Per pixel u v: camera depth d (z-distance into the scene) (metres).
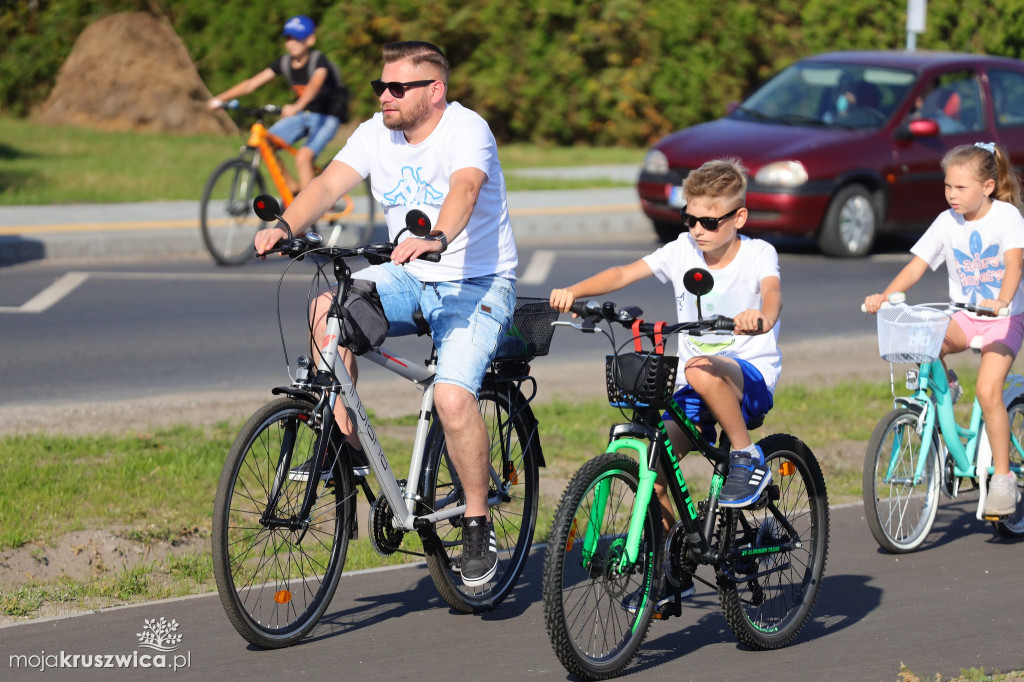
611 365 16.17
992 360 22.05
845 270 50.75
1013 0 101.31
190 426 27.78
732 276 17.28
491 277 18.42
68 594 19.31
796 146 52.34
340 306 17.09
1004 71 57.19
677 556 17.11
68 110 83.69
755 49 90.94
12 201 56.94
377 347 17.58
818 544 18.53
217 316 39.97
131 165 68.31
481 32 85.00
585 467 15.98
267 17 87.88
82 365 33.56
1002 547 22.75
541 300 19.17
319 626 18.36
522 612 19.20
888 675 16.58
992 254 21.55
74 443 25.88
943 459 22.77
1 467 23.94
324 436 17.12
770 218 51.84
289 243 16.75
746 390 17.06
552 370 35.41
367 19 84.25
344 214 50.81
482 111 86.44
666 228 56.72
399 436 27.55
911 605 19.52
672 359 15.93
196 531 21.78
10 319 38.78
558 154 81.69
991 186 21.30
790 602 18.16
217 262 48.72
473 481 17.94
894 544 22.17
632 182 70.06
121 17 85.12
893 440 22.31
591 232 58.88
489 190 18.25
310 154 48.69
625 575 16.44
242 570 18.52
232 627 18.11
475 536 18.03
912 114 54.38
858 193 52.91
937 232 22.11
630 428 16.45
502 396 19.47
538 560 21.66
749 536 17.78
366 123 18.69
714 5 88.38
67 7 90.19
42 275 45.84
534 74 85.88
